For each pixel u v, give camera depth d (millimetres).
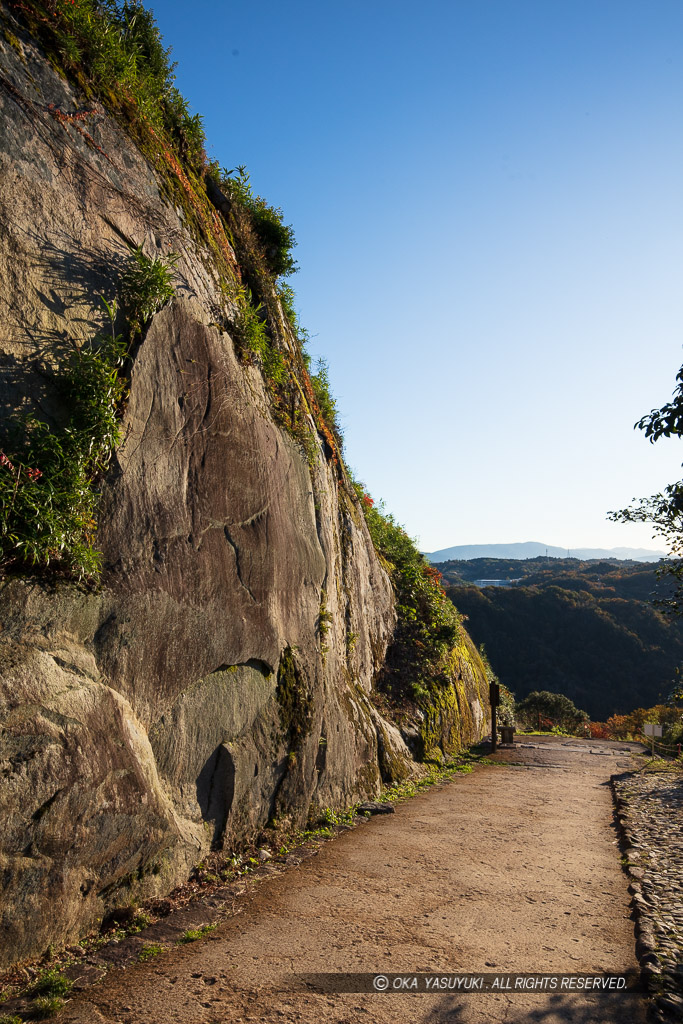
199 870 5957
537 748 20094
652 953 4734
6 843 3859
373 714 12531
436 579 20734
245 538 7312
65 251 5156
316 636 9430
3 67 4832
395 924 5328
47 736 4168
